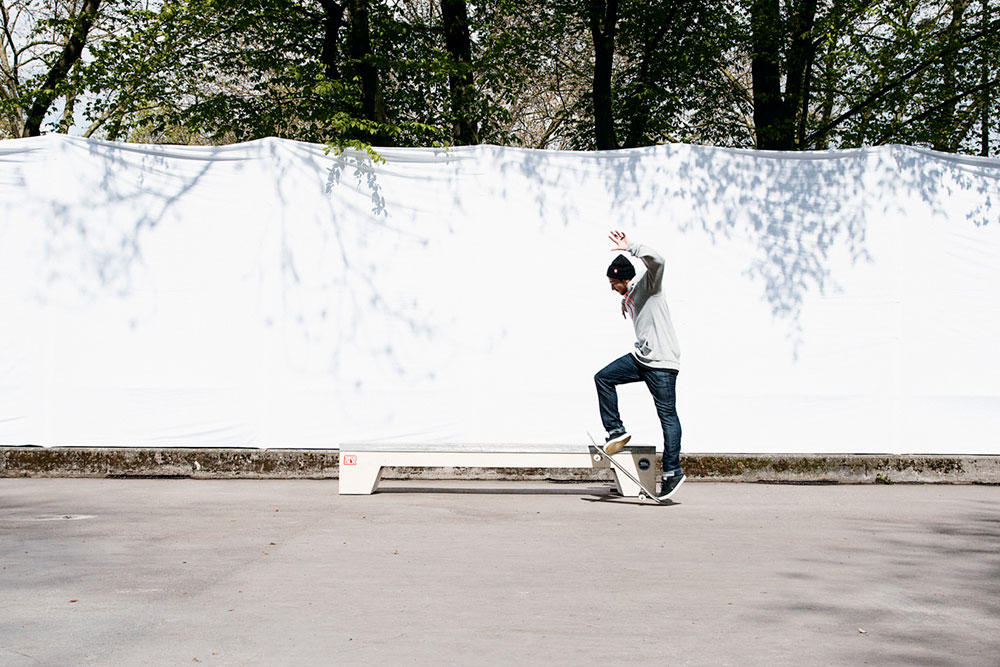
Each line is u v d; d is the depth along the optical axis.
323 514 6.71
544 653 3.50
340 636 3.70
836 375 9.00
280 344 8.88
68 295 8.92
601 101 15.01
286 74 14.68
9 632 3.71
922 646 3.67
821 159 9.06
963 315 9.07
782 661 3.44
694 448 8.95
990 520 6.79
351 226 8.91
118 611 4.05
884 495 8.06
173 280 8.91
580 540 5.82
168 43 14.79
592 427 8.88
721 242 8.98
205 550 5.38
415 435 8.88
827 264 9.04
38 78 16.64
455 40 14.18
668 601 4.33
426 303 8.89
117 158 8.95
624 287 7.85
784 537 6.02
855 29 14.65
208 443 8.91
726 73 17.25
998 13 14.33
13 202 8.95
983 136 15.48
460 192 8.91
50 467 8.78
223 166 8.94
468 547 5.55
